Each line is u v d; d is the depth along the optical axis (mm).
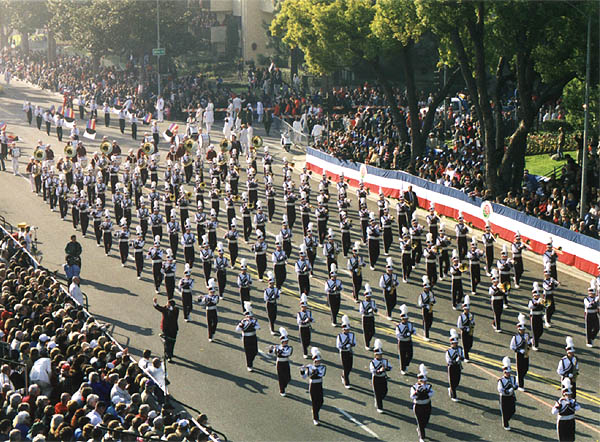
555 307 35000
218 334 33250
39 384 24391
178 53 90188
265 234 44906
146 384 24281
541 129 61875
